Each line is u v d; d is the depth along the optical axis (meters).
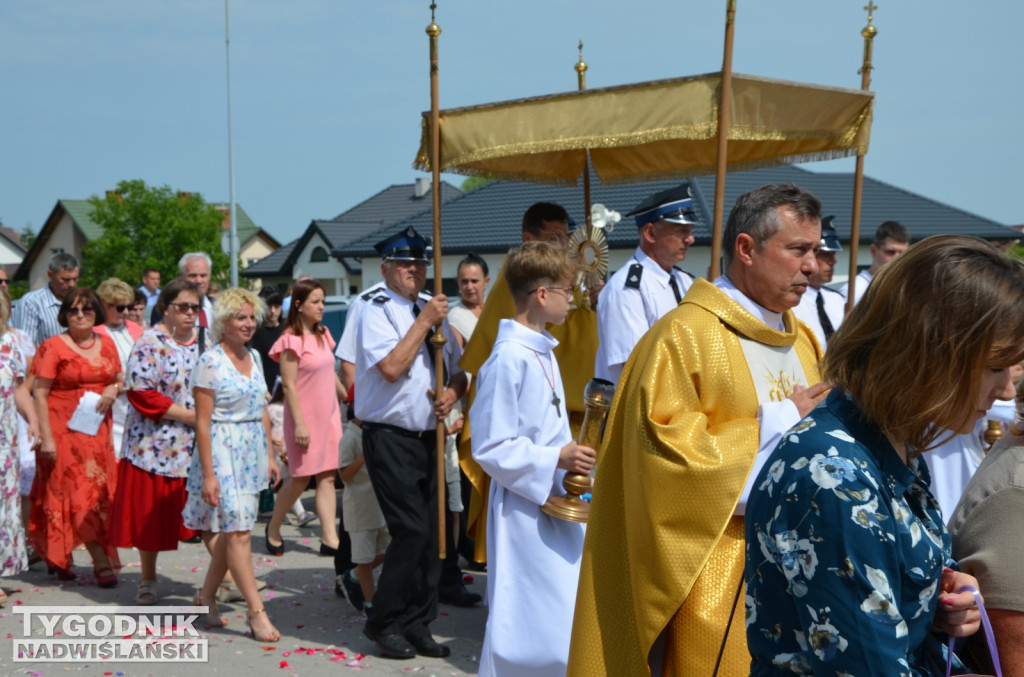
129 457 5.77
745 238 2.97
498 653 3.69
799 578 1.56
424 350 4.82
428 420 4.80
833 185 30.98
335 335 12.79
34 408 6.41
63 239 56.50
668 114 3.97
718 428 2.77
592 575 2.84
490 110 4.52
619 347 4.43
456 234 28.70
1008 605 1.86
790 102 4.11
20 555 5.84
